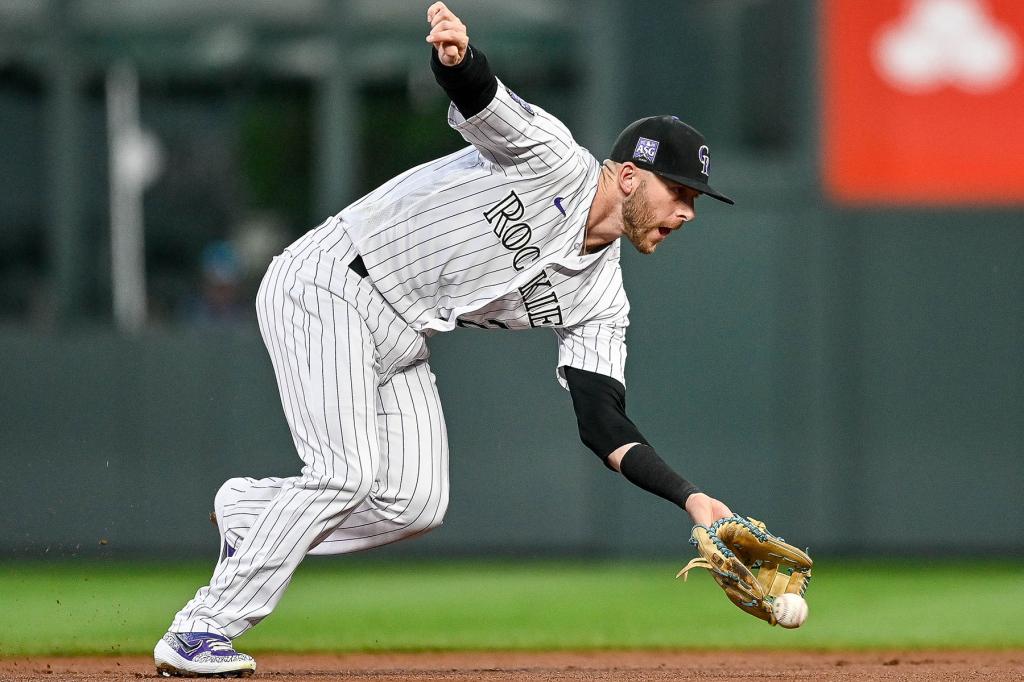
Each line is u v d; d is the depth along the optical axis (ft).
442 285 40.78
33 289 98.99
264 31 98.94
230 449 94.48
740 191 94.73
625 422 41.70
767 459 94.38
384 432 42.45
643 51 95.50
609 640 65.10
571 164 38.91
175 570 90.43
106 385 94.68
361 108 98.73
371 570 92.38
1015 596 81.05
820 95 94.22
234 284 99.45
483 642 64.03
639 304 94.63
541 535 94.89
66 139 99.25
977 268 94.43
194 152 99.86
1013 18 93.45
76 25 99.25
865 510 94.48
